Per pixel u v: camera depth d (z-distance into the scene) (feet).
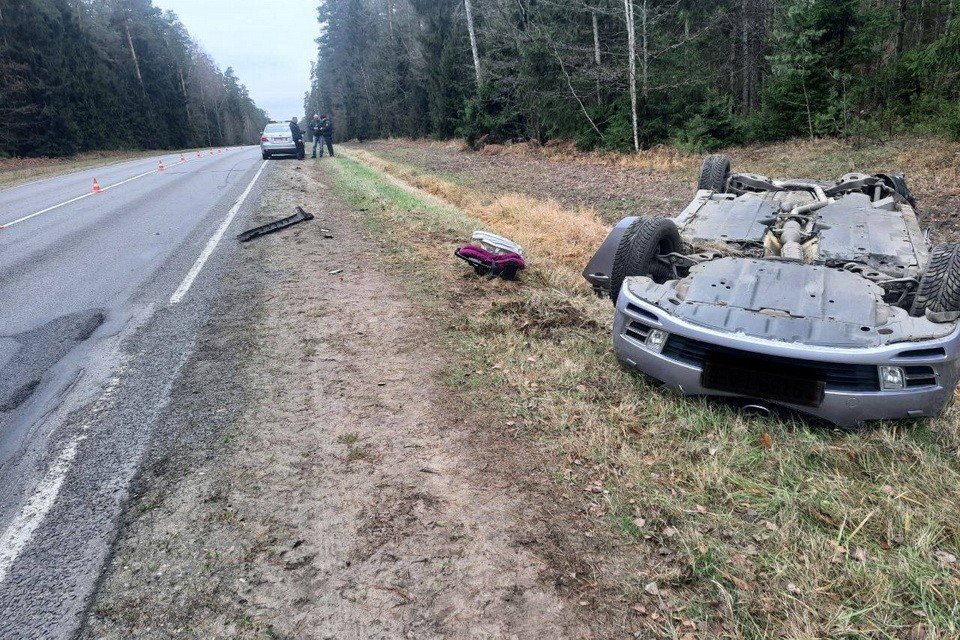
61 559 8.71
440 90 126.00
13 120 133.28
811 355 10.57
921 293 12.21
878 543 8.59
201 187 53.26
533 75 86.89
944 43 52.90
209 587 8.14
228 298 20.33
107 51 201.46
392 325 17.21
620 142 76.33
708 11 80.33
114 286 22.33
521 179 59.16
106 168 91.56
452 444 11.32
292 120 86.99
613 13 74.59
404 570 8.41
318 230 30.63
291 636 7.40
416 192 46.68
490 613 7.68
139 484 10.37
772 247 16.53
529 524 9.21
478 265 21.62
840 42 61.67
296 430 11.92
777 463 10.43
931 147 48.55
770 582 7.94
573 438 11.35
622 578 8.18
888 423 11.01
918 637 7.10
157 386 14.02
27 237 32.45
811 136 61.31
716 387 11.67
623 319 13.16
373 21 197.36
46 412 13.01
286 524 9.32
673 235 16.39
